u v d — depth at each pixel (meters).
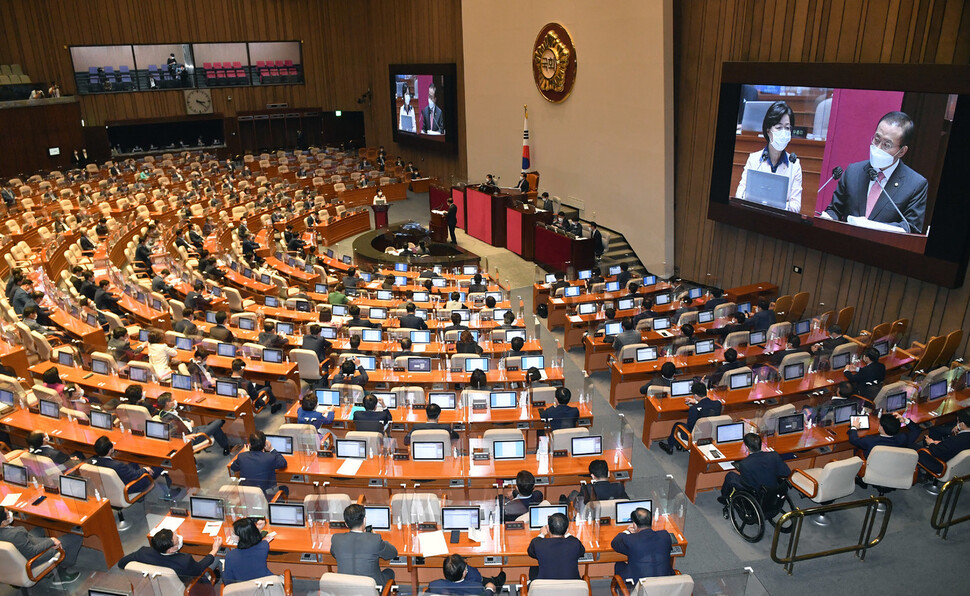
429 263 21.16
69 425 10.30
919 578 8.30
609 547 7.55
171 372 11.88
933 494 9.95
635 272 19.45
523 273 21.86
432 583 6.68
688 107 19.64
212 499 7.88
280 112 41.16
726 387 11.38
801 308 16.80
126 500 8.80
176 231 23.42
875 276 15.02
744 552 8.89
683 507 7.91
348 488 9.16
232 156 40.38
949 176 12.61
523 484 7.71
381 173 34.97
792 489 10.21
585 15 22.27
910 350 13.43
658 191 20.52
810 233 15.78
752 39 17.12
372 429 9.88
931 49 13.09
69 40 35.44
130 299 16.61
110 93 36.97
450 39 32.53
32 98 33.00
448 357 13.15
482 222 25.12
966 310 13.16
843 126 14.62
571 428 9.97
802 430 10.03
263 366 12.59
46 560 7.74
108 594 6.81
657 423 11.30
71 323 14.58
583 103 23.27
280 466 8.83
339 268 20.67
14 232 22.70
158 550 7.02
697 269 20.41
